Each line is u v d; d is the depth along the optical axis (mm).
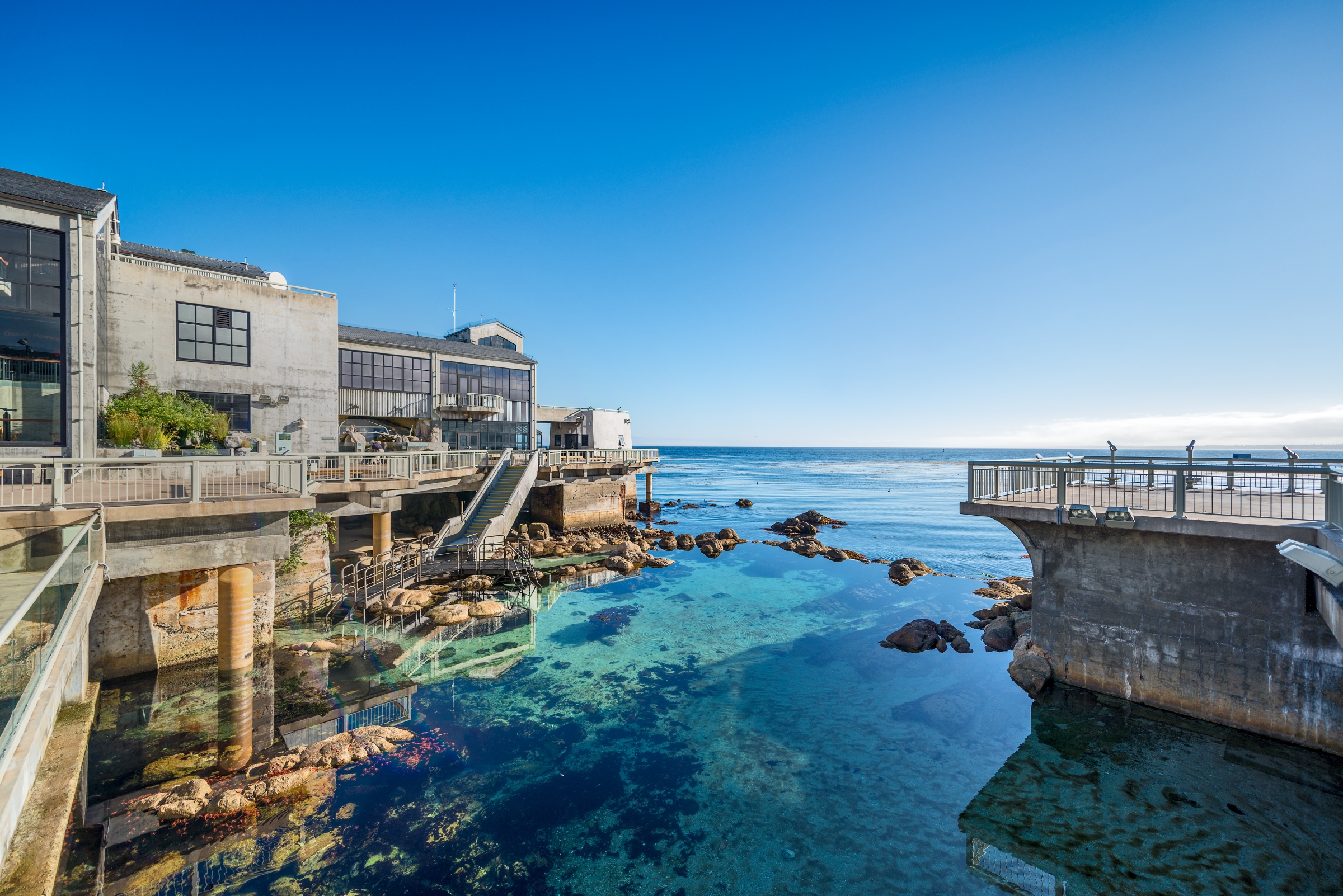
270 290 22516
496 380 36156
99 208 13836
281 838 7648
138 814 7895
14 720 4656
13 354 12703
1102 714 11070
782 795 9062
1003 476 13000
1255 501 12203
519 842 7828
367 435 28156
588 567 24797
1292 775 8922
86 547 8305
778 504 53281
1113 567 11125
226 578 11703
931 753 10250
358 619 16453
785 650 15555
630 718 11617
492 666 14125
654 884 7156
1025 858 7605
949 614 19094
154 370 19859
